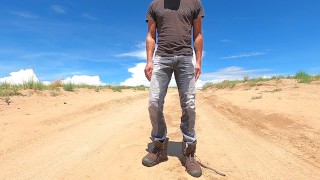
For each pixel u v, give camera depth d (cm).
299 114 627
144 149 416
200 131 556
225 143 473
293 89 1102
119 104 959
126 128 562
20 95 936
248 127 593
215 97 1123
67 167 358
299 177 350
